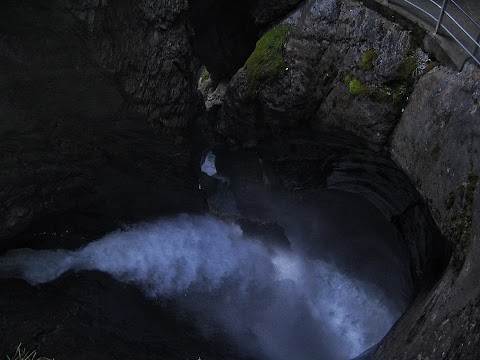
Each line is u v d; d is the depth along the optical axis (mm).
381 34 9195
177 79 11633
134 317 10898
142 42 10797
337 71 9859
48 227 11164
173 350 10469
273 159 12539
